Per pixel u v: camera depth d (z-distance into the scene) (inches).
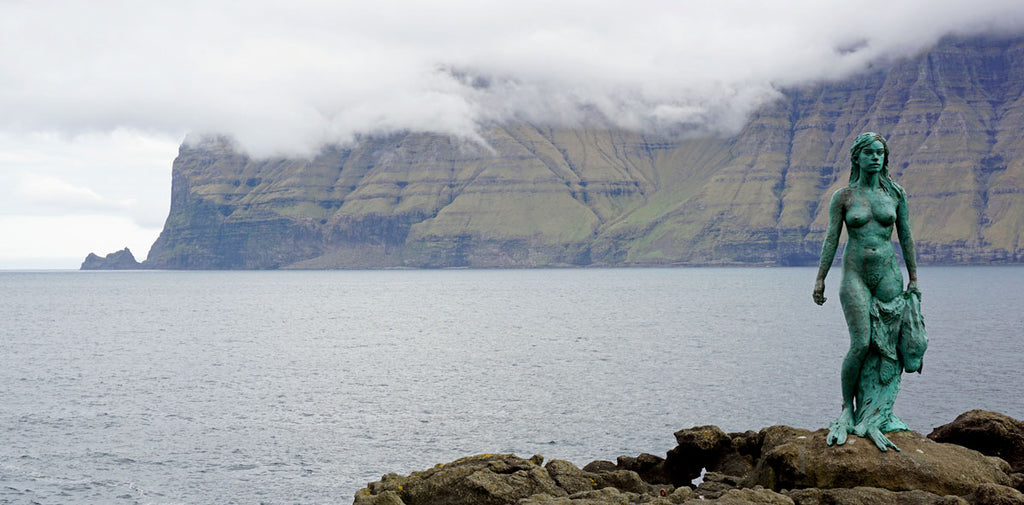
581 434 1932.8
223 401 2417.6
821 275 612.4
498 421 2080.5
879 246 593.6
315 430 2018.9
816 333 4116.6
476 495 611.5
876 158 592.7
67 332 4785.9
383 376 2869.1
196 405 2358.5
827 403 2258.9
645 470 758.5
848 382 607.5
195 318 5964.6
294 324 5315.0
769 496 541.0
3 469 1711.4
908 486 552.4
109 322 5600.4
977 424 653.3
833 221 609.3
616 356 3319.4
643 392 2453.2
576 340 3993.6
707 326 4653.1
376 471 1688.0
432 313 6304.1
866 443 579.2
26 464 1748.3
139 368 3144.7
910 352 594.2
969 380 2481.5
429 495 629.9
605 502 568.1
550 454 1765.5
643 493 639.1
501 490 608.4
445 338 4207.7
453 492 624.4
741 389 2481.5
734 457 712.4
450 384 2662.4
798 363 3019.2
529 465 652.7
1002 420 650.8
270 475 1668.3
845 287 600.1
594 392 2465.6
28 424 2110.0
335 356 3474.4
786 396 2363.4
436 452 1809.8
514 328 4763.8
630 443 1847.9
